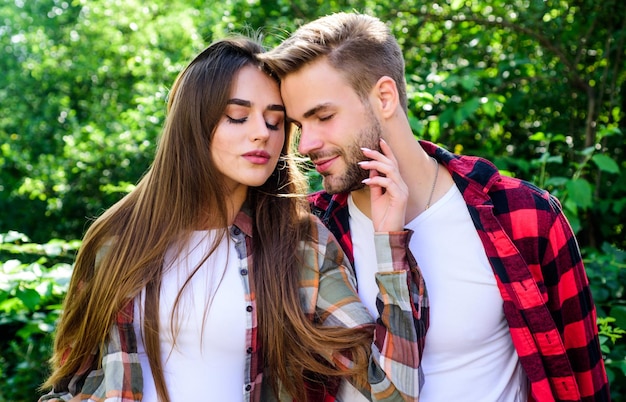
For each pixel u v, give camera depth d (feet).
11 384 12.78
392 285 5.19
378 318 5.30
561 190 9.91
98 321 5.60
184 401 5.46
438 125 10.74
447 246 5.58
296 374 5.58
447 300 5.51
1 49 32.55
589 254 9.86
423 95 10.10
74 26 28.89
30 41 29.14
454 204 5.66
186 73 5.75
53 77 28.12
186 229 5.70
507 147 13.10
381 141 5.43
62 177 20.48
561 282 5.62
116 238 5.81
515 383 5.70
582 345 5.74
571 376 5.49
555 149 12.73
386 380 5.14
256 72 5.55
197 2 19.76
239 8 15.53
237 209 5.91
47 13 32.76
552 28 12.72
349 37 5.49
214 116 5.51
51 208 21.63
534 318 5.41
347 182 5.53
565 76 12.85
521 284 5.41
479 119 12.60
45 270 9.04
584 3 12.48
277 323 5.55
